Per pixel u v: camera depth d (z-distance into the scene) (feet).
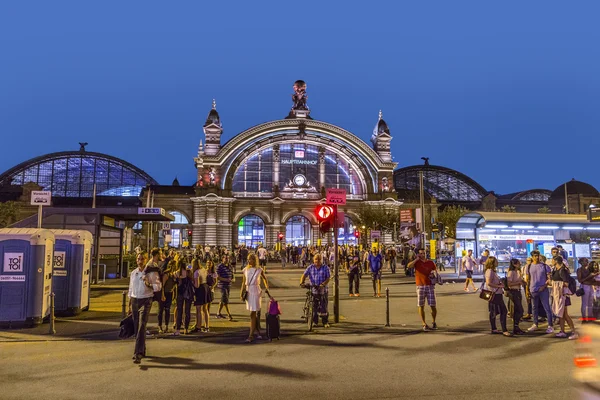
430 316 59.47
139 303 37.22
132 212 109.91
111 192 365.81
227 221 272.31
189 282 48.62
